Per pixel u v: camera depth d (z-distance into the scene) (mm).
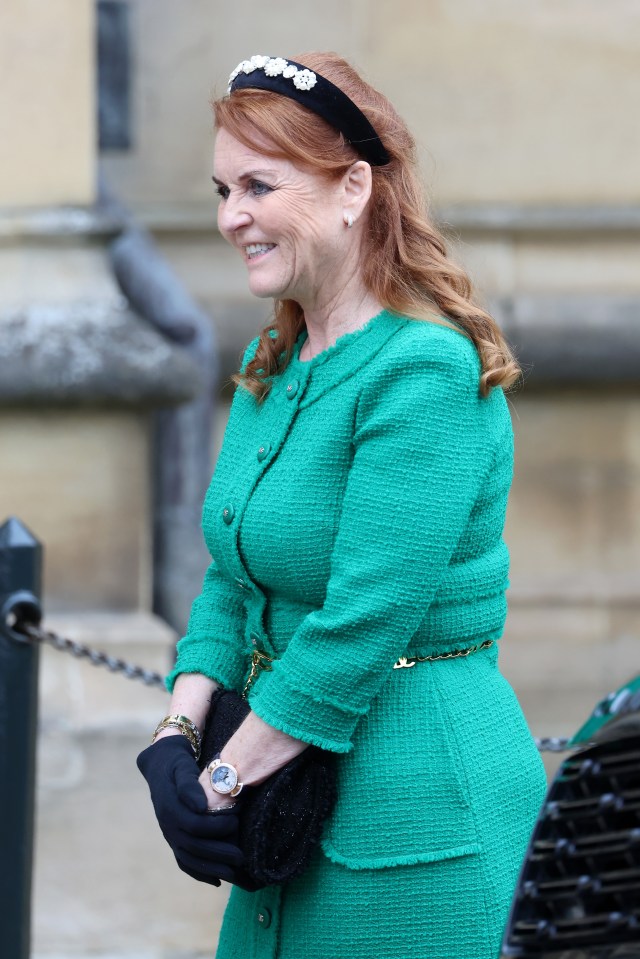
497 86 21719
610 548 22125
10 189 17500
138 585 17875
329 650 6406
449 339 6594
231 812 6516
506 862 6738
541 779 7027
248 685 7137
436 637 6742
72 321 17344
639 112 21953
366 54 21625
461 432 6504
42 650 16875
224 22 21719
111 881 13578
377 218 6887
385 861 6621
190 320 17859
